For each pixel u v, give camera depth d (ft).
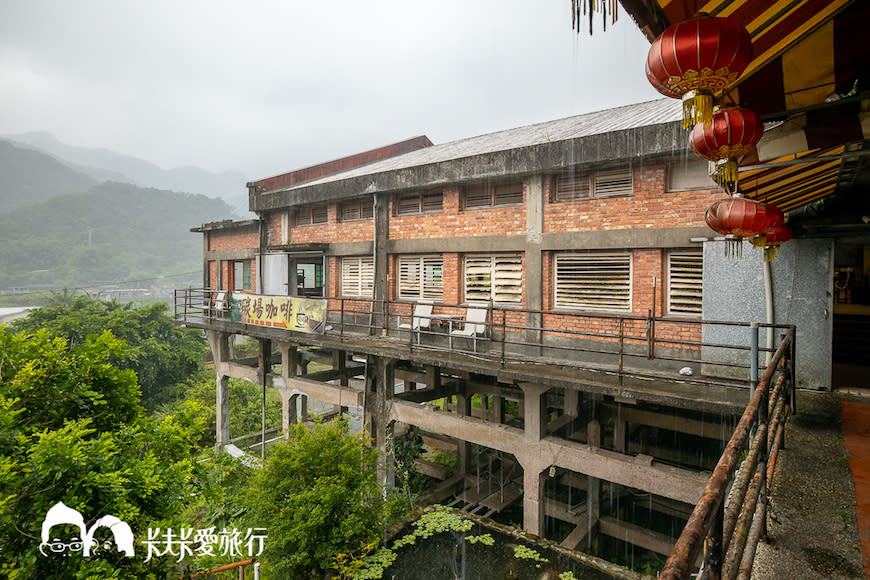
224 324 42.16
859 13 7.71
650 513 30.96
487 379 35.09
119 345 14.42
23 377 12.34
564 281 26.81
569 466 21.79
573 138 24.94
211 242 56.70
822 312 19.72
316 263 47.60
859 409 17.33
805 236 19.76
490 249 29.27
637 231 23.82
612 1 6.40
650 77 7.04
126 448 12.66
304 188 40.70
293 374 36.81
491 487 33.06
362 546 21.26
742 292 21.03
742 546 6.10
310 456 22.13
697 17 6.34
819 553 8.70
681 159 22.93
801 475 11.89
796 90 9.18
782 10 7.46
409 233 33.65
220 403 44.04
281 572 20.94
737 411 16.67
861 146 10.39
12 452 10.43
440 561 21.68
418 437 36.06
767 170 12.18
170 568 12.76
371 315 33.37
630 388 19.53
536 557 21.70
